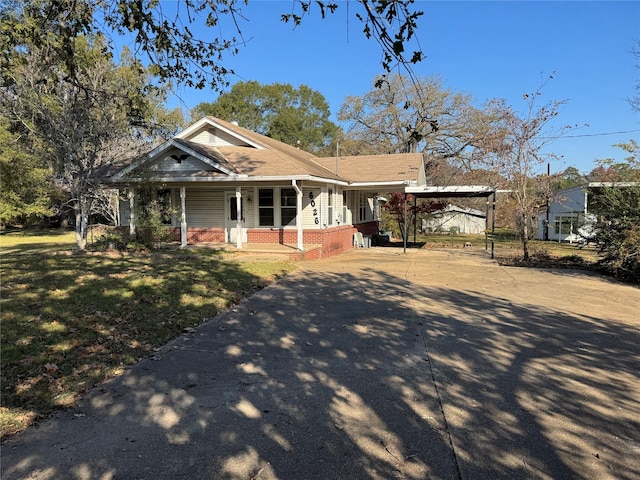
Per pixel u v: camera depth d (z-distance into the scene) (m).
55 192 28.02
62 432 3.33
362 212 25.19
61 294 7.64
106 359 4.83
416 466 2.95
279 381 4.43
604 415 3.75
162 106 25.69
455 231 37.06
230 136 18.17
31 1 5.62
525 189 16.08
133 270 10.36
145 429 3.41
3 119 17.30
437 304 8.19
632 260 11.26
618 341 5.95
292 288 9.50
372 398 4.05
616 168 13.12
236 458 3.02
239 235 15.52
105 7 4.94
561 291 9.73
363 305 7.99
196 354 5.19
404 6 3.20
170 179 15.03
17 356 4.74
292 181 14.77
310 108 53.38
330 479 2.80
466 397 4.09
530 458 3.07
